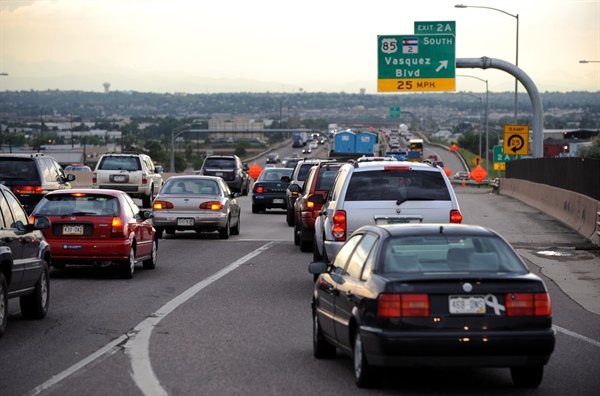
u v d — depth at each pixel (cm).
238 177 8325
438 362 1331
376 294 1360
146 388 1454
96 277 2875
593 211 4175
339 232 2400
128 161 6419
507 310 1343
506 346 1330
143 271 3038
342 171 2580
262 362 1652
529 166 7188
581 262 3353
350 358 1691
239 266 3177
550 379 1519
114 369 1593
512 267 1417
